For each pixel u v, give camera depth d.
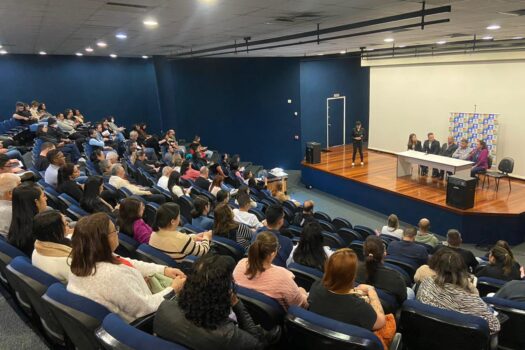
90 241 1.65
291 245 3.19
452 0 4.30
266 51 10.20
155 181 6.80
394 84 12.56
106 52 11.09
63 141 7.17
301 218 5.49
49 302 1.55
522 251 6.74
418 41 8.94
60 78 12.80
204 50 9.90
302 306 2.13
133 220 2.89
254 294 1.94
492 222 6.98
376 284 2.69
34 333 2.34
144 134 10.78
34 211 2.29
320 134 13.62
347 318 1.86
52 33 6.62
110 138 9.52
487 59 9.79
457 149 9.29
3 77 11.88
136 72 14.34
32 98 12.42
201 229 3.70
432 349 2.10
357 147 11.07
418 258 4.00
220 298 1.41
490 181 9.25
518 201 7.54
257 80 12.88
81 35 6.89
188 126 12.90
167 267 2.19
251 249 2.11
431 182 9.01
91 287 1.64
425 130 11.83
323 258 2.73
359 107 14.27
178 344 1.41
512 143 9.69
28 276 1.76
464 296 2.27
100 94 13.73
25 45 8.86
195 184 6.49
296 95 12.88
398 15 4.79
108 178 5.58
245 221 4.17
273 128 13.21
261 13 4.88
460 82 10.65
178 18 5.11
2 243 2.10
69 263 1.87
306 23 5.78
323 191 10.80
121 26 5.79
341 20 5.60
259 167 12.51
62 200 3.61
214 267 1.43
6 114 12.10
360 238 4.82
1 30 6.16
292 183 11.83
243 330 1.60
